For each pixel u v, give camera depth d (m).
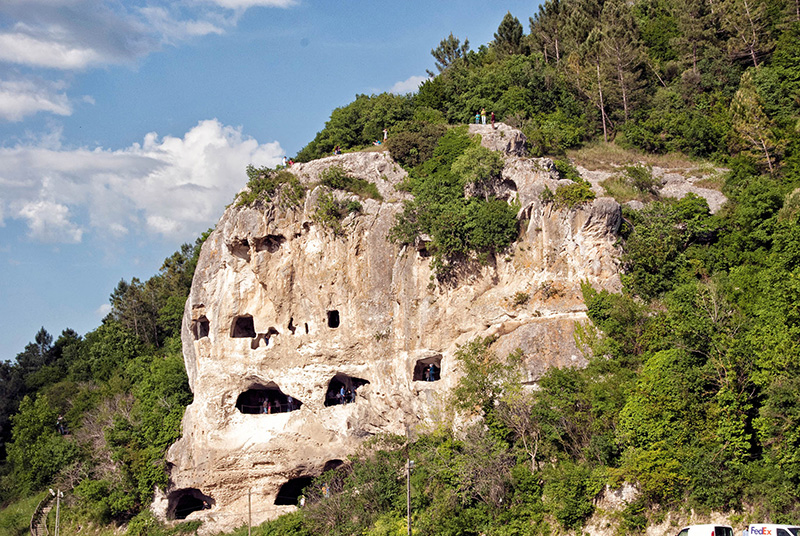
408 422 60.91
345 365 64.25
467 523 51.06
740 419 47.31
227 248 67.69
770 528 39.94
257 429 64.88
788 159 67.44
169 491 67.00
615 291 57.62
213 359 66.69
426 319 61.22
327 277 65.00
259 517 63.78
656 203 62.91
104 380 94.69
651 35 92.50
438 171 66.38
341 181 66.38
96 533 69.50
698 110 80.31
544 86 85.62
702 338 50.34
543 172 62.25
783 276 50.03
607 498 49.25
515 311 58.81
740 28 84.25
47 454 78.75
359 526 55.81
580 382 53.78
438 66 111.44
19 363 116.75
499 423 54.31
